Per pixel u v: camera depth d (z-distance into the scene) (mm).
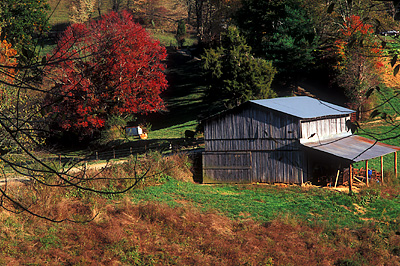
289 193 34688
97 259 22672
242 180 38469
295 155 36750
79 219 26328
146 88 49906
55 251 22766
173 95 87125
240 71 54438
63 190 28578
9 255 22000
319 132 39031
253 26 75812
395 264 23406
